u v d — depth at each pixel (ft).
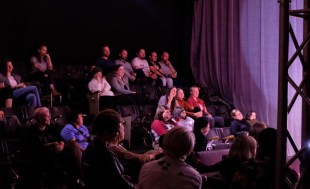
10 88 23.21
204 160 16.90
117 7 33.68
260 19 31.22
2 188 18.31
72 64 31.65
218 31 33.47
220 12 33.32
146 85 30.37
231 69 32.65
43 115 18.34
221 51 33.22
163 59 33.45
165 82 31.48
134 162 15.35
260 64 31.14
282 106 9.66
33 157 18.08
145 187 8.95
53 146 17.80
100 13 32.96
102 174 9.20
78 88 28.07
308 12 9.77
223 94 33.04
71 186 17.38
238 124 26.04
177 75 34.83
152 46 35.29
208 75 34.06
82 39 32.19
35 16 30.35
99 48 32.89
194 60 34.88
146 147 23.86
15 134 20.95
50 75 26.40
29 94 24.00
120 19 33.81
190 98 27.96
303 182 10.19
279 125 9.66
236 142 11.88
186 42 35.86
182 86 32.94
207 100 31.45
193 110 26.50
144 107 26.68
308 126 10.32
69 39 31.65
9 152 19.27
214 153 17.22
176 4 36.04
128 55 34.14
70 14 31.71
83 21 32.24
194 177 8.92
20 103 24.41
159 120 23.18
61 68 29.76
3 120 20.79
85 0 32.32
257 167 9.71
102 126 9.48
